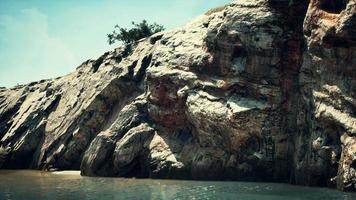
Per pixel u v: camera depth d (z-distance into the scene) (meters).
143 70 69.81
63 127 77.25
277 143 49.91
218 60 55.47
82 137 72.50
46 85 92.25
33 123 84.25
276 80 50.97
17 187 50.69
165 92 60.50
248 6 53.53
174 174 55.31
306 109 47.28
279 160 49.72
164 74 60.41
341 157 41.97
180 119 59.22
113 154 61.31
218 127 52.62
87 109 72.81
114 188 47.56
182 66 59.78
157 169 56.59
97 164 61.62
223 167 52.56
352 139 41.38
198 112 54.22
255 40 51.94
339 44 43.94
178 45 63.25
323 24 45.19
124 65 72.88
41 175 66.19
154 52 66.38
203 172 53.38
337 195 38.59
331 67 44.66
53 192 45.69
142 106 64.38
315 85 46.06
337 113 43.25
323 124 44.44
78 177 60.94
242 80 53.00
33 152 81.44
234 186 46.28
